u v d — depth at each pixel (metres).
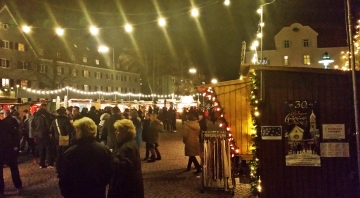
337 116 7.68
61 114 11.84
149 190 9.46
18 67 53.94
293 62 51.44
